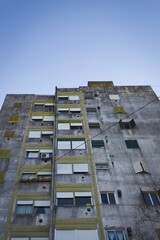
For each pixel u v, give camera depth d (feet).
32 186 72.23
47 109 105.60
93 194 67.21
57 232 58.08
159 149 82.69
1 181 73.77
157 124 94.17
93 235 57.62
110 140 85.81
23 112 103.96
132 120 93.76
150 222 60.03
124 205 64.28
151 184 70.28
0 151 84.12
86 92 112.27
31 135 91.91
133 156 79.71
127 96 111.65
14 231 60.23
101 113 99.50
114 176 72.64
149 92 114.93
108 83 125.39
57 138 84.94
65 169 74.59
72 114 96.89
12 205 66.64
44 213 65.67
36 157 83.35
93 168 74.64
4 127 95.30
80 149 81.25
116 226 59.16
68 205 64.28
